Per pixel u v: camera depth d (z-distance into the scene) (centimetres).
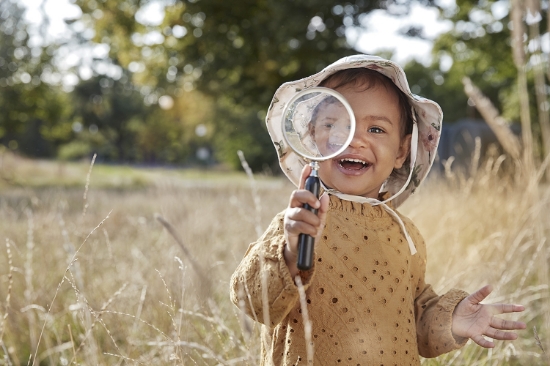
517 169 430
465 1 1448
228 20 1491
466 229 409
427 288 206
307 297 169
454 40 1603
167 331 266
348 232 177
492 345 190
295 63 1471
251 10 1473
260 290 163
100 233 481
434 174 628
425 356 201
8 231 439
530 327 299
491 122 224
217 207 651
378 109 186
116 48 1789
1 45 2034
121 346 260
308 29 1312
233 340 231
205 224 499
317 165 151
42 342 290
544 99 200
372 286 173
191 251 372
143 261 352
